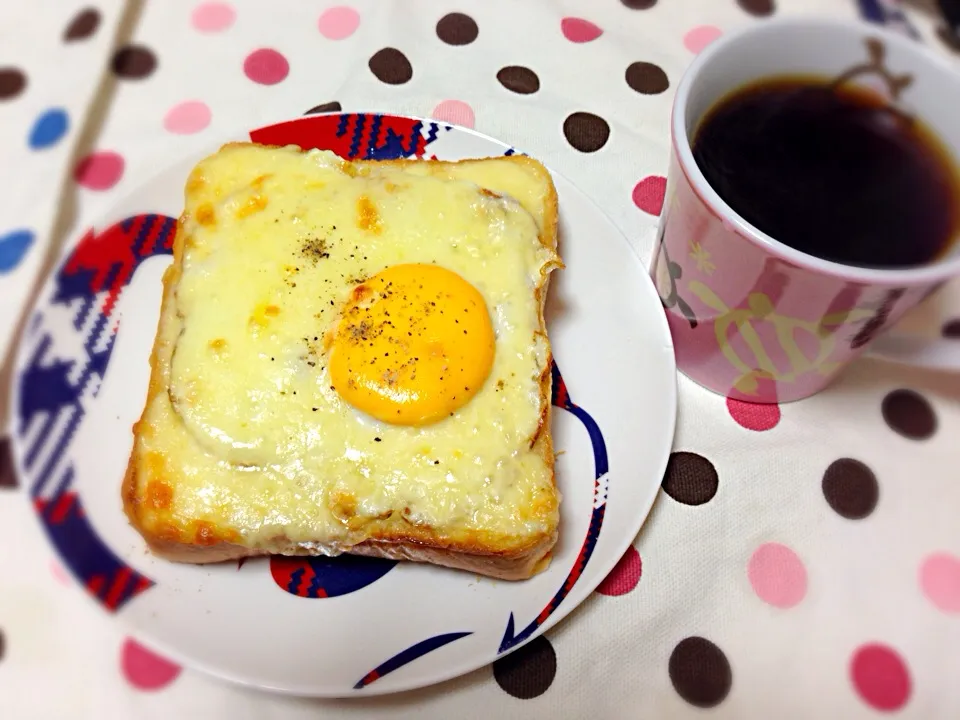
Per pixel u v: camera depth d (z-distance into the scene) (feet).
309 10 1.16
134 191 0.93
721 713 0.78
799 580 0.83
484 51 1.14
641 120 1.10
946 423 0.91
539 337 0.83
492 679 0.79
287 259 0.83
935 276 0.62
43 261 0.94
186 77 1.10
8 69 1.06
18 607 0.80
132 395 0.87
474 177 0.93
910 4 1.12
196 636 0.76
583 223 0.95
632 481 0.83
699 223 0.70
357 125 0.98
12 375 0.88
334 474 0.77
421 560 0.81
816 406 0.91
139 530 0.78
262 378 0.78
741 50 0.72
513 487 0.77
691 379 0.93
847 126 0.74
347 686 0.73
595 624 0.81
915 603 0.83
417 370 0.77
